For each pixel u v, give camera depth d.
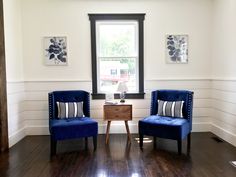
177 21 4.48
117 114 4.02
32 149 3.68
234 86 3.72
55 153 3.46
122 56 4.57
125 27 4.54
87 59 4.49
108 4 4.43
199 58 4.55
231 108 3.83
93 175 2.74
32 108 4.50
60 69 4.48
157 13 4.46
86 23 4.44
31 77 4.46
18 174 2.78
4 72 3.55
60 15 4.41
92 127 3.62
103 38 4.54
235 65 3.69
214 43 4.42
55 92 4.01
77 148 3.71
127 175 2.74
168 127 3.44
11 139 3.85
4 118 3.56
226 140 3.99
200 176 2.70
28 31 4.39
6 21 3.78
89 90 4.54
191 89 4.58
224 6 4.01
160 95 4.14
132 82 4.60
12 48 3.99
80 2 4.40
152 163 3.08
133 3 4.44
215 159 3.19
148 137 4.30
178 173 2.78
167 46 4.51
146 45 4.51
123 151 3.56
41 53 4.44
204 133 4.50
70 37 4.44
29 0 4.36
